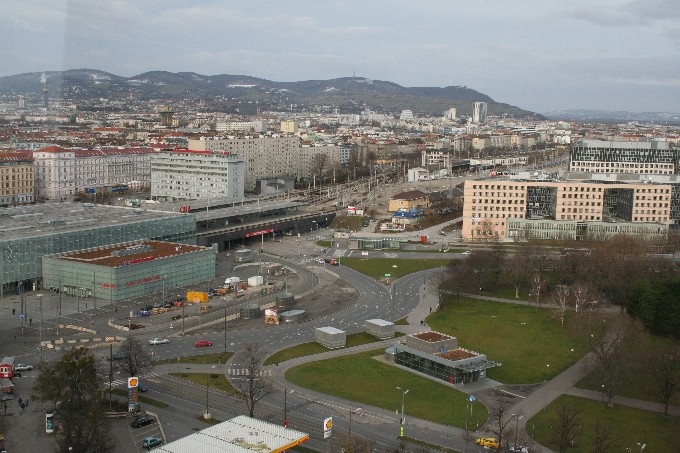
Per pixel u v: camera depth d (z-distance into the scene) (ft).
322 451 643.45
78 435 613.52
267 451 561.02
